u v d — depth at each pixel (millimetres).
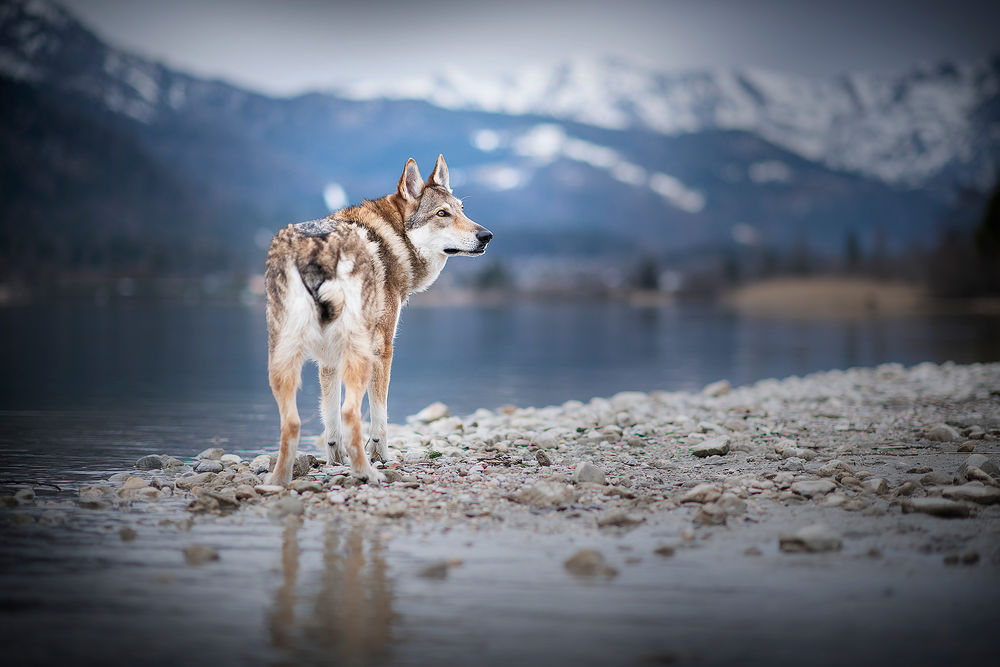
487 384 23375
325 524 7121
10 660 4426
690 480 8633
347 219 9023
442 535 6762
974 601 5227
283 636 4750
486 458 9945
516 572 5824
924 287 147125
